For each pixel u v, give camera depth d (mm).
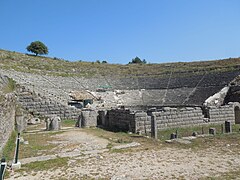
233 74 49469
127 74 74938
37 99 34719
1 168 8852
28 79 49469
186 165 10656
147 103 51750
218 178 8820
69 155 13211
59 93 48219
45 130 25125
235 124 27562
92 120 27938
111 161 11719
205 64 71562
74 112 36344
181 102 47375
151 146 15039
